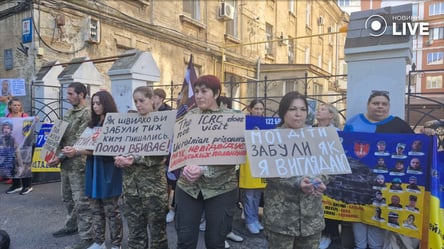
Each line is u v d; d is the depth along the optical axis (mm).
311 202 2195
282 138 2238
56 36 7805
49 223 4234
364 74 3773
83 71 6816
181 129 2520
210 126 2400
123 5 9445
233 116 2416
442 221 2668
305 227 2172
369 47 3668
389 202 2973
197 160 2311
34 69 7492
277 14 18094
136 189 2791
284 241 2217
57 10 7809
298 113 2248
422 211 2797
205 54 12977
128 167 2805
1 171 5504
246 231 4031
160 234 2842
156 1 10531
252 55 16031
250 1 15664
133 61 6023
